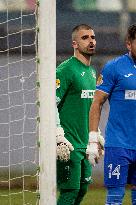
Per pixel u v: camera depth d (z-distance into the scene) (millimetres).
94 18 29875
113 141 16609
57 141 18172
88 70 19359
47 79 15094
